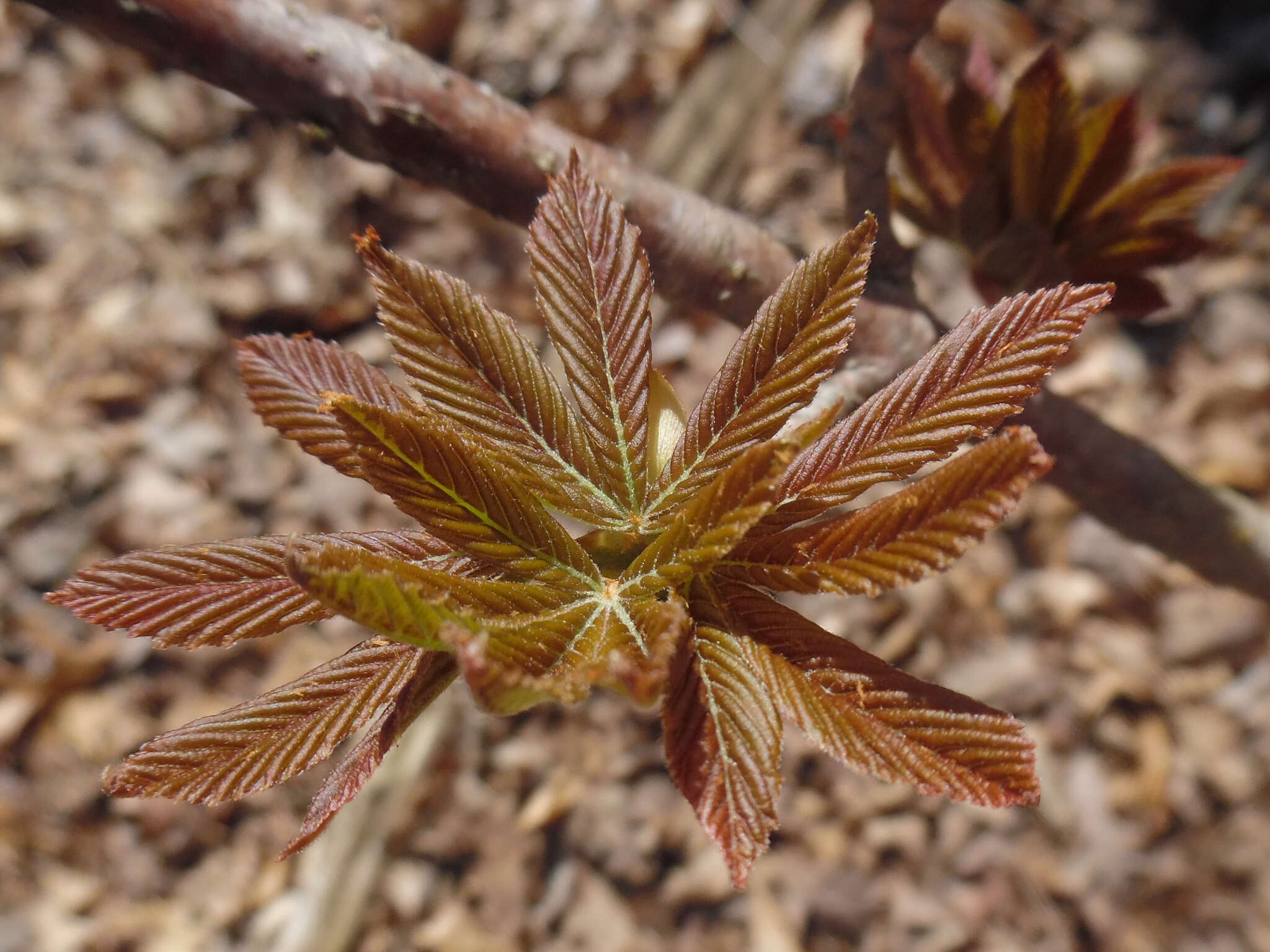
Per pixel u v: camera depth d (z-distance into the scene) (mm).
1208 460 598
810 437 110
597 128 706
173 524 616
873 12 176
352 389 137
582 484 133
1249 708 561
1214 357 622
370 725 123
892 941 543
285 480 638
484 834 571
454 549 129
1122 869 541
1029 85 187
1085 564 600
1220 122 661
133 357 649
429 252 672
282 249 679
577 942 554
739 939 548
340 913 555
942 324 214
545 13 725
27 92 697
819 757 577
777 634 121
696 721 115
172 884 563
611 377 135
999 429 224
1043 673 580
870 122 190
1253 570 261
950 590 600
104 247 668
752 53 704
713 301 213
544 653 113
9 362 642
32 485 612
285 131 701
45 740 573
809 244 657
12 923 543
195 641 122
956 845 558
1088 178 197
